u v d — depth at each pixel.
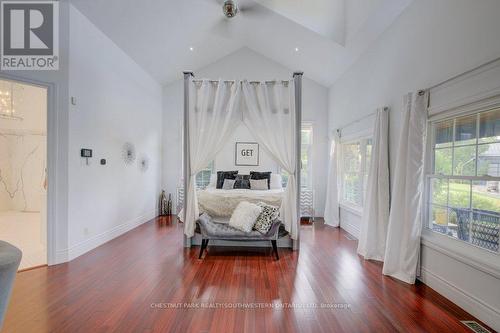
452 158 2.51
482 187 2.20
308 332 1.92
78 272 2.91
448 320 2.08
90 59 3.61
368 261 3.39
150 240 4.19
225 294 2.46
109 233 4.16
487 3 2.03
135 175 5.02
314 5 4.30
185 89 3.80
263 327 1.96
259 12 4.42
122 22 3.83
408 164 2.79
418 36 2.88
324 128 6.31
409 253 2.77
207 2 4.15
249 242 3.96
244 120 3.86
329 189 5.63
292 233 3.76
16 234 4.23
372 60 3.97
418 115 2.72
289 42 5.03
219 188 5.49
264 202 4.02
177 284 2.65
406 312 2.19
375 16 3.43
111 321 2.01
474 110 2.21
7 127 5.97
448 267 2.40
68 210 3.21
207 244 3.87
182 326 1.96
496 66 1.97
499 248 2.03
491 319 1.97
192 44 5.20
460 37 2.29
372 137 3.86
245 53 6.26
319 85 6.30
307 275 2.92
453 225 2.50
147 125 5.52
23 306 2.21
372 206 3.49
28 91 5.93
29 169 6.01
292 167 3.77
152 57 5.02
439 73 2.55
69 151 3.21
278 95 3.75
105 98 3.98
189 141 3.83
